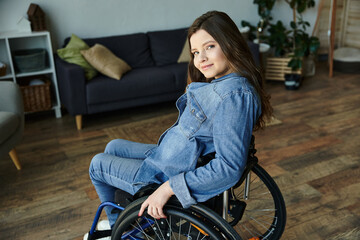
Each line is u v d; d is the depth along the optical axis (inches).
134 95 129.0
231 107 40.8
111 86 124.2
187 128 45.8
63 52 125.9
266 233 57.9
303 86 163.2
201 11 164.7
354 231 70.4
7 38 122.5
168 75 132.7
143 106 145.9
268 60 170.7
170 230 52.9
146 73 131.5
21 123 93.5
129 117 134.9
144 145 60.9
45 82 136.3
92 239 60.0
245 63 44.0
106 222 70.9
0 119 85.1
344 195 82.0
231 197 52.9
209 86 44.3
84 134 120.7
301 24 191.5
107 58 130.4
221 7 168.6
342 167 94.0
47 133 122.3
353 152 101.7
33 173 96.1
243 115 40.8
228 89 41.6
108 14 147.4
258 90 45.1
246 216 74.8
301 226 72.4
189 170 46.1
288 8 185.8
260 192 68.1
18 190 88.2
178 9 159.3
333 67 185.9
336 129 117.3
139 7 151.8
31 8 130.5
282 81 173.3
